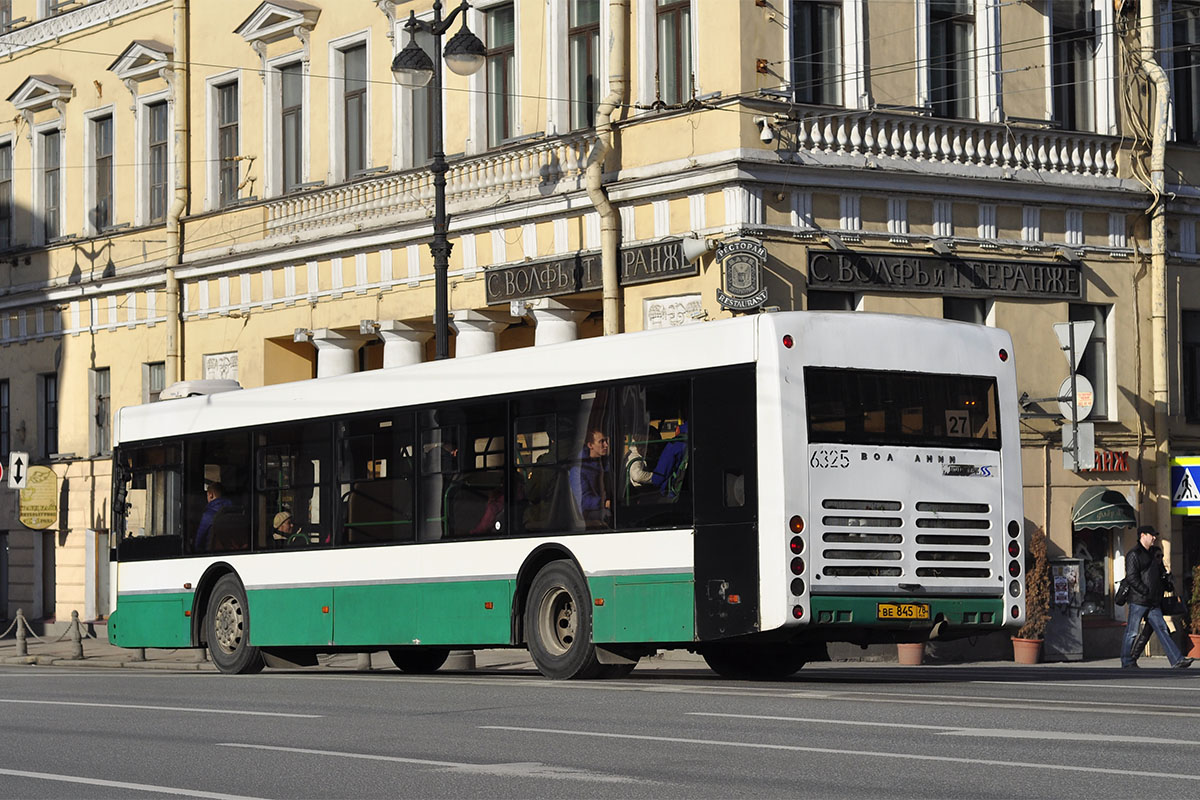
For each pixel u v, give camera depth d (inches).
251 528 1019.3
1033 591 1270.9
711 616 764.6
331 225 1547.7
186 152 1726.1
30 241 1945.1
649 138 1279.5
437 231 1165.1
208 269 1676.9
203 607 1057.5
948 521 782.5
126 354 1808.6
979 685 772.6
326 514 969.5
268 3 1610.5
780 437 747.4
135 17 1813.5
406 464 920.9
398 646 923.4
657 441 794.8
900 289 1266.0
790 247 1229.1
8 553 1951.3
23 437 1950.1
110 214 1850.4
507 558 860.6
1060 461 1323.8
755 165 1216.2
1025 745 515.2
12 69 1980.8
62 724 654.5
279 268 1610.5
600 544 815.1
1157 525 1365.7
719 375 770.2
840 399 762.8
